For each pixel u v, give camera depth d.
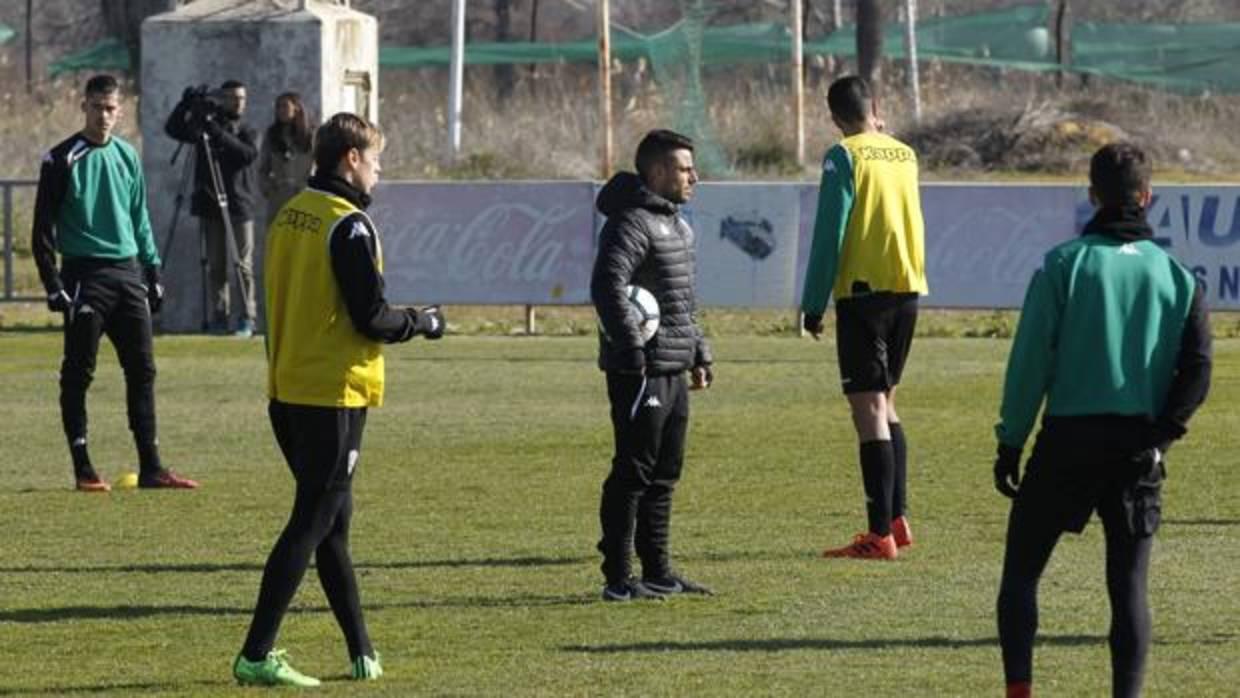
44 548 38.00
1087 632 30.50
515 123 113.44
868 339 36.59
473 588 34.28
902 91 123.69
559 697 26.83
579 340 75.12
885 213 36.47
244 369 66.56
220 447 50.88
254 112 78.00
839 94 37.16
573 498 43.22
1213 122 116.31
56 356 70.19
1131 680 24.58
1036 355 24.59
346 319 26.89
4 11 165.25
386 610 32.53
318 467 26.98
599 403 58.22
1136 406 24.42
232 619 31.98
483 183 75.62
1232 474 45.56
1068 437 24.56
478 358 69.31
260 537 39.09
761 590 33.88
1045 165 107.81
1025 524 24.95
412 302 75.75
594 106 119.50
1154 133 112.44
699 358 33.22
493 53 130.75
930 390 60.03
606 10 98.88
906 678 27.78
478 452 49.44
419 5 164.25
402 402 58.44
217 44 77.81
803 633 30.64
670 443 33.19
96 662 29.14
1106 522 24.95
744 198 73.75
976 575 34.97
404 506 42.22
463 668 28.55
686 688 27.30
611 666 28.61
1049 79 130.75
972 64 130.50
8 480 46.12
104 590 34.22
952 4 157.75
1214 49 130.00
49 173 43.47
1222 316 78.06
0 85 138.62
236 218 76.06
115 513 41.75
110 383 63.47
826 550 37.50
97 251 43.84
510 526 40.03
